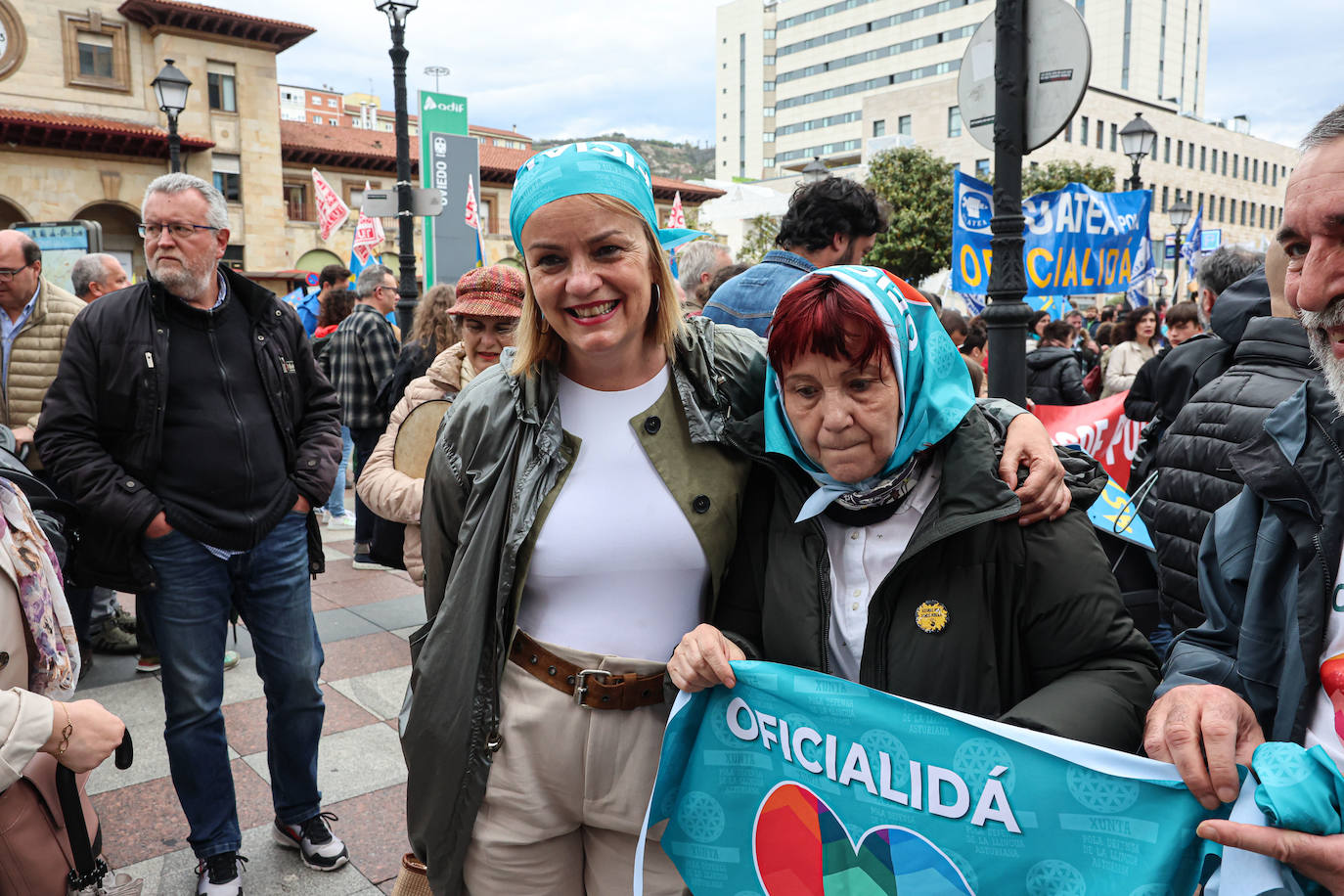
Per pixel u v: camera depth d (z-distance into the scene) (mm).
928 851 1349
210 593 2547
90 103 27953
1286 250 1169
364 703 3859
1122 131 12945
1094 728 1266
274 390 2695
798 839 1467
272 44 30188
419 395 2979
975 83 3930
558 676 1590
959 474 1342
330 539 7012
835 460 1356
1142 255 7270
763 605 1528
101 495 2379
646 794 1587
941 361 1381
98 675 4129
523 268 1562
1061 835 1256
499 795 1603
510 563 1552
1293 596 1240
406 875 1787
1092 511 2369
